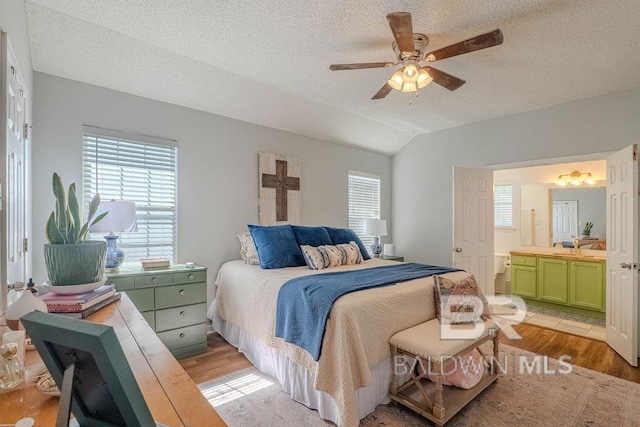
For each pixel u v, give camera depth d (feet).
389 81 7.80
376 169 17.29
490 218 13.92
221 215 11.62
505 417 6.49
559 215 15.76
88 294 4.58
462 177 13.50
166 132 10.43
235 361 8.87
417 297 7.61
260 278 8.83
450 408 6.31
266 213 12.78
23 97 6.33
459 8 6.54
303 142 14.29
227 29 7.48
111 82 9.21
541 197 16.26
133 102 9.78
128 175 9.71
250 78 10.19
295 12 6.82
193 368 8.48
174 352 8.91
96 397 1.87
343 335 6.02
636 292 9.07
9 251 4.86
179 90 10.13
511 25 7.10
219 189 11.59
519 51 8.23
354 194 16.44
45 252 4.39
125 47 8.29
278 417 6.46
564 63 8.84
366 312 6.45
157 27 7.45
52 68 8.34
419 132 15.85
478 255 13.69
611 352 9.89
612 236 10.32
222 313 10.27
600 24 7.03
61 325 1.76
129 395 1.76
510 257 16.48
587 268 13.82
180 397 2.59
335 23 7.19
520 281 15.96
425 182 16.10
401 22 5.80
